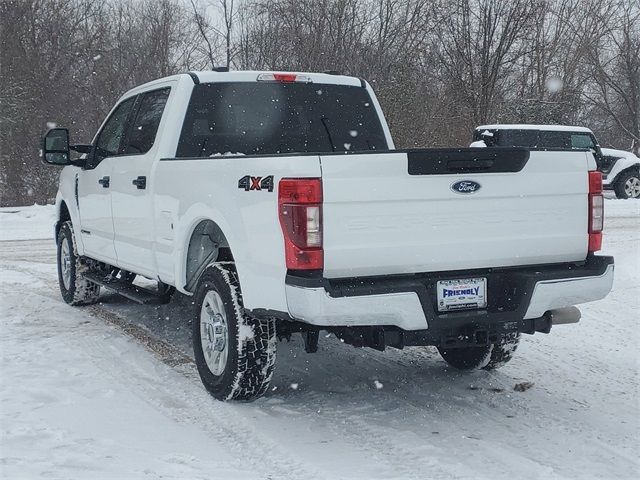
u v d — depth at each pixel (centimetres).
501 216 486
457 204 473
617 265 1012
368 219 454
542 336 719
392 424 490
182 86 641
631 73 3519
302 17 2409
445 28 2522
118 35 3291
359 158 452
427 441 461
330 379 591
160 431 469
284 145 685
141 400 528
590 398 546
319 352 671
